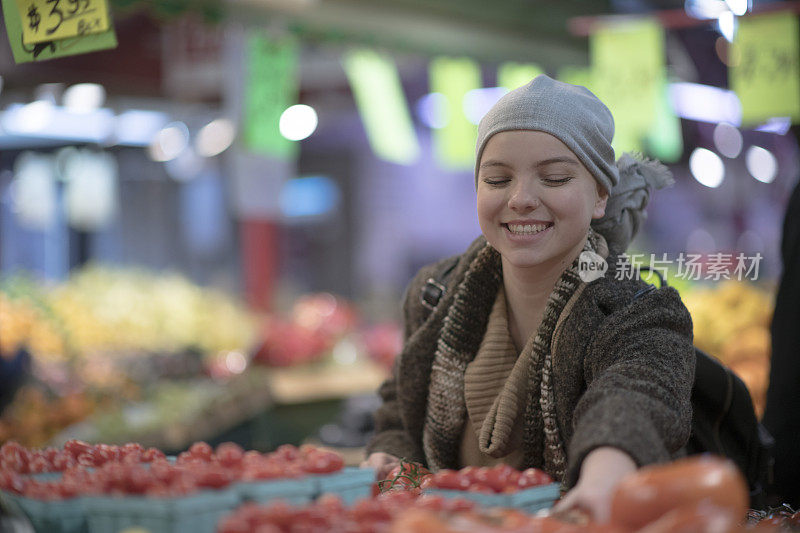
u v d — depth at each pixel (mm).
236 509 1203
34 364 4566
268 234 10047
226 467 1345
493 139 1659
